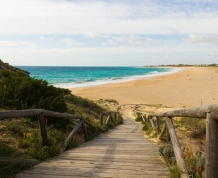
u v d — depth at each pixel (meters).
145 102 37.00
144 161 5.11
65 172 4.22
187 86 50.03
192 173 3.77
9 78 10.49
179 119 13.39
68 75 92.00
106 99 38.69
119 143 7.79
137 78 75.50
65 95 20.05
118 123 18.69
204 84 52.47
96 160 5.17
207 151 2.79
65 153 5.93
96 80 68.25
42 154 5.15
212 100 33.69
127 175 4.09
